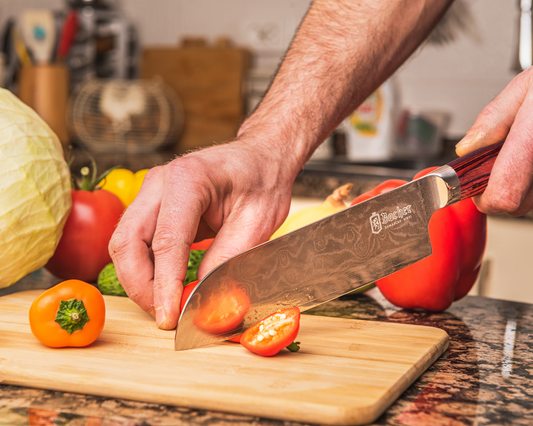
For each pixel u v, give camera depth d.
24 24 2.39
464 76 2.28
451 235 0.82
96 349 0.65
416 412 0.53
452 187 0.74
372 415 0.50
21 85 2.44
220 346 0.67
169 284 0.71
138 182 1.13
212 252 0.77
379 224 0.77
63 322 0.63
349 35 0.92
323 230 0.75
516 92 0.74
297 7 2.45
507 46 2.20
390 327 0.74
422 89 2.34
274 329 0.64
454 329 0.79
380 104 2.23
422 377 0.62
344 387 0.54
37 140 0.85
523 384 0.60
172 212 0.71
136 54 2.67
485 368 0.64
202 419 0.51
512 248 1.56
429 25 0.98
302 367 0.60
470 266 0.87
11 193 0.81
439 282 0.83
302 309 0.75
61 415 0.52
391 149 2.29
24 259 0.85
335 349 0.65
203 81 2.51
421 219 0.77
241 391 0.53
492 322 0.83
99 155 2.24
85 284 0.66
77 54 2.52
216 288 0.67
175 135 2.53
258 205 0.80
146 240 0.75
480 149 0.75
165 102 2.44
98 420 0.51
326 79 0.90
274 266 0.72
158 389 0.54
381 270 0.77
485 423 0.51
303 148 0.87
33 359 0.61
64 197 0.90
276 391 0.53
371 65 0.94
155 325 0.74
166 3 2.60
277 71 0.95
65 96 2.43
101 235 0.96
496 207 0.73
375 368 0.59
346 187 1.00
